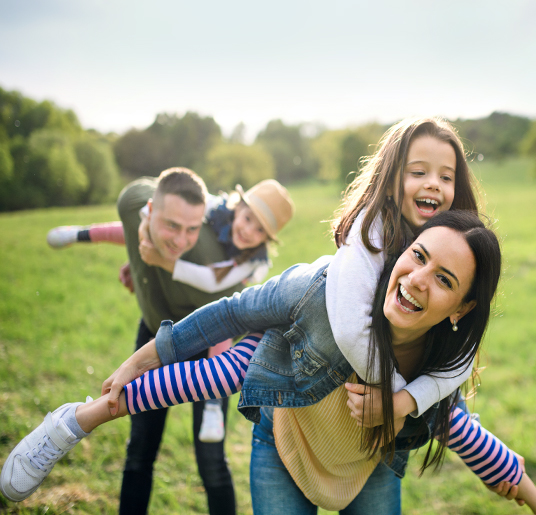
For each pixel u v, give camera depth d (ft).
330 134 224.74
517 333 23.75
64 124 173.68
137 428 8.55
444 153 6.01
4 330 20.57
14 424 12.34
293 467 6.54
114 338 21.17
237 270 9.35
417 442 6.61
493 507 11.00
